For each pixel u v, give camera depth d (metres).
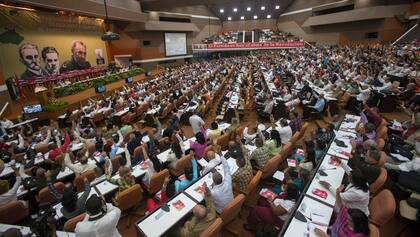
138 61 26.83
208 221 3.28
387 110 8.74
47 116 11.42
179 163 5.31
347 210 2.89
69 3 15.05
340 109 9.41
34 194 5.22
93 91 14.71
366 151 4.48
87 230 2.65
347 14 23.22
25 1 12.74
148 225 3.41
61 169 5.71
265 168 4.84
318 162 4.62
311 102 9.30
